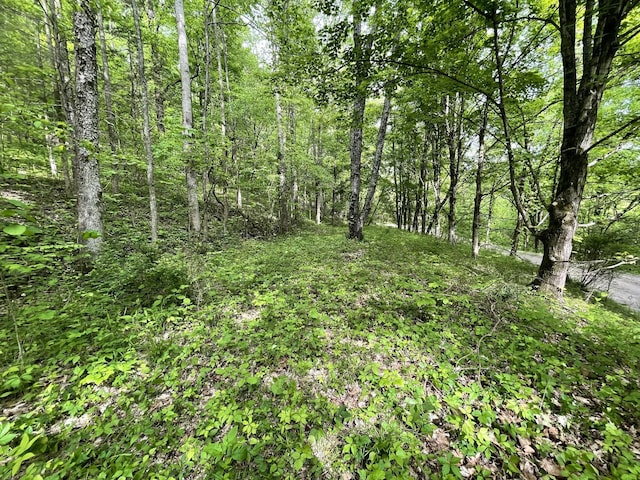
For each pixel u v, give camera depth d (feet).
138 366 10.21
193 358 10.57
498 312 14.21
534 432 7.29
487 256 34.83
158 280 16.05
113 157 23.65
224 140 30.89
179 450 7.05
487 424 7.42
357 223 35.96
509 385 8.75
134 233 25.73
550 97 29.58
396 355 10.69
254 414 8.02
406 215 86.02
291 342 11.44
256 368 10.09
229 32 44.96
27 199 27.55
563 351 11.10
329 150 79.10
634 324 15.33
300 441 7.18
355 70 20.53
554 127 29.96
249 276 18.74
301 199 88.28
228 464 6.51
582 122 16.99
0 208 7.00
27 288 14.53
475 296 16.35
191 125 27.14
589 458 6.49
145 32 34.58
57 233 20.74
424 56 18.88
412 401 8.07
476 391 8.61
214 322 13.43
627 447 6.91
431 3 16.96
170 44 39.73
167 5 39.17
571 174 17.84
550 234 18.81
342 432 7.55
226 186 36.27
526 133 25.12
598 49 15.83
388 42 18.76
